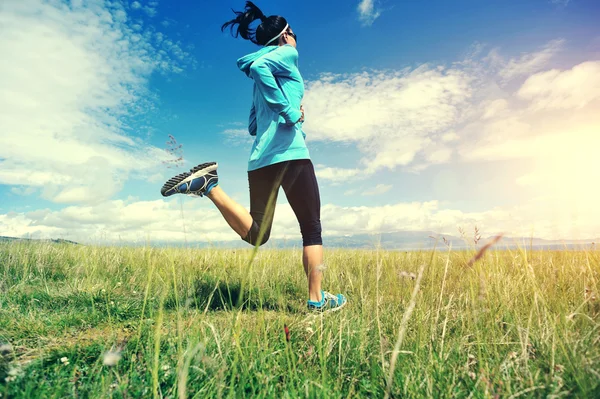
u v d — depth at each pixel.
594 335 1.97
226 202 2.92
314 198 3.05
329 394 1.50
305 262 3.02
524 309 2.52
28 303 2.86
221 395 1.45
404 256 3.51
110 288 3.32
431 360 1.71
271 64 2.97
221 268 3.81
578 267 3.36
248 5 3.39
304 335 2.21
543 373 1.68
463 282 2.96
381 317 2.42
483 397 1.47
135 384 1.56
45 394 1.43
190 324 2.16
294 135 3.05
